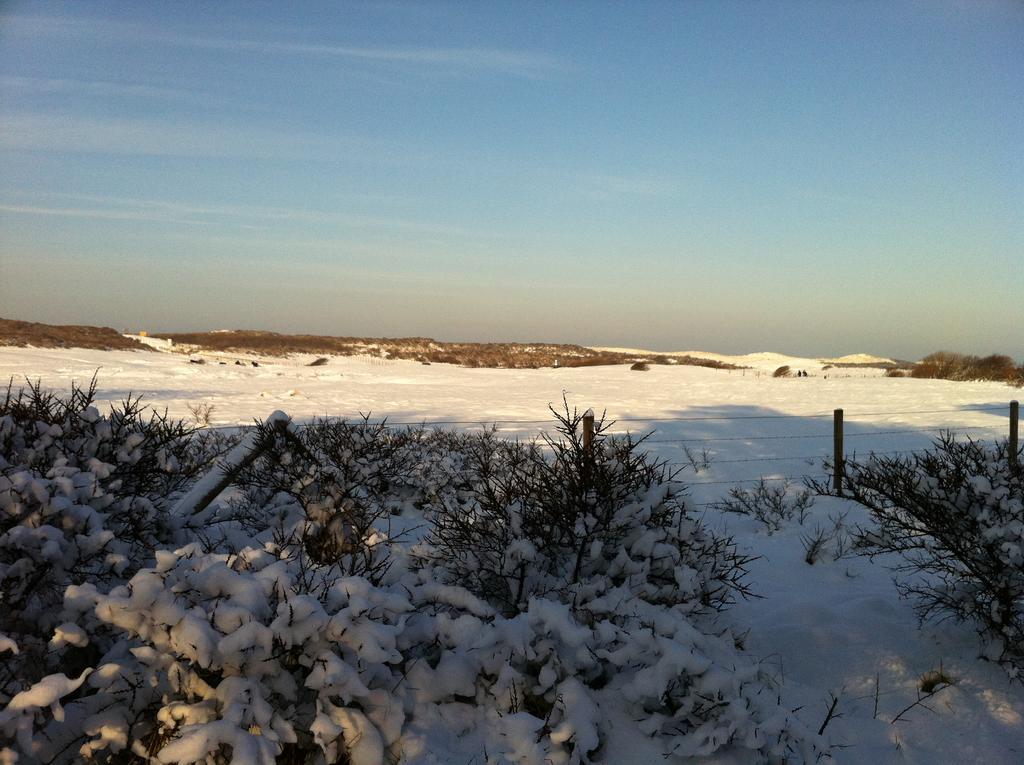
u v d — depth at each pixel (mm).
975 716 4344
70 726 3391
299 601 3455
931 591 6234
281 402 23094
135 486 5133
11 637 3533
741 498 10094
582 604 4516
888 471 5754
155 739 3279
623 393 29609
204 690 3338
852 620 5695
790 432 17703
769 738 3676
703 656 3926
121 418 5344
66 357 36438
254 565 4051
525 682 4035
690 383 36062
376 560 5191
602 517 5008
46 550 3658
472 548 5137
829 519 9039
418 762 3566
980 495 5047
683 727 3867
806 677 4945
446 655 4168
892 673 4910
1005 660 4809
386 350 69562
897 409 23688
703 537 5391
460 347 81125
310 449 6508
